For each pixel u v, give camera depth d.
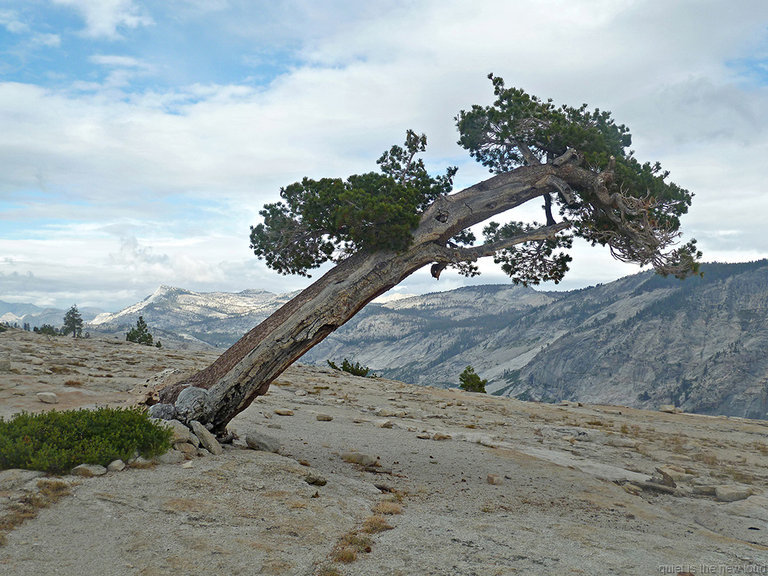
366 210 14.59
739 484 16.23
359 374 51.94
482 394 44.72
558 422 29.78
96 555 7.05
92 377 23.66
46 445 10.11
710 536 10.89
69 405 16.84
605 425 29.92
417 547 8.36
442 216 16.44
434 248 16.36
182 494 9.55
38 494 8.73
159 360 36.09
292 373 42.03
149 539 7.64
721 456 21.95
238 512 9.03
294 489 10.66
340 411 25.86
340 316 15.00
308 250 17.73
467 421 26.98
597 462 18.78
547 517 11.34
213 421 14.20
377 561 7.68
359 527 9.16
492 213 17.41
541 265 21.30
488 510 11.55
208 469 11.17
